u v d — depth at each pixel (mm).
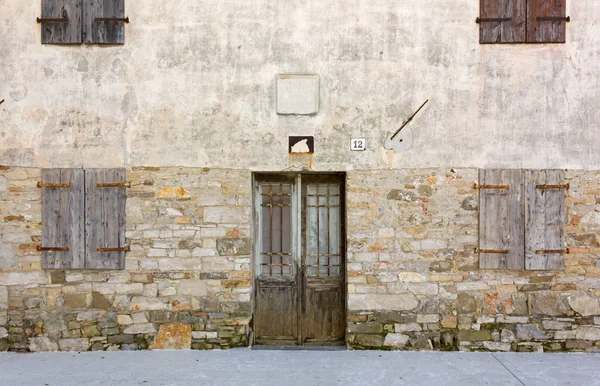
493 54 4918
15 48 4941
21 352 4879
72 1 4934
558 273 4871
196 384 4051
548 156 4898
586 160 4883
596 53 4879
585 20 4891
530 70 4910
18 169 4922
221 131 4945
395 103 4930
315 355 4762
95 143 4941
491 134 4906
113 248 4895
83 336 4914
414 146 4922
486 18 4891
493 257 4867
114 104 4949
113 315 4922
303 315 5141
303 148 4926
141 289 4926
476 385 4039
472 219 4902
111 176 4918
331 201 5117
